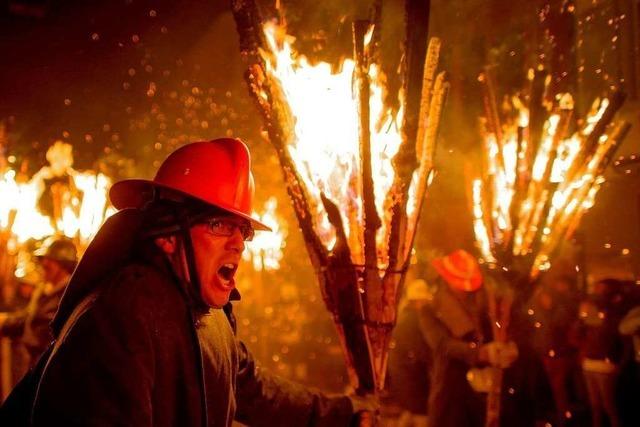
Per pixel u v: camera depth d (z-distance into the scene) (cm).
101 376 188
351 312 265
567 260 569
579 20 599
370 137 256
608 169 608
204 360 216
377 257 264
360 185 262
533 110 375
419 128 271
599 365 551
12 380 563
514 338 376
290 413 258
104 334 193
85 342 192
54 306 529
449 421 479
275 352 934
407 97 265
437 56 274
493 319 380
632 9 587
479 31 642
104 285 205
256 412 256
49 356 212
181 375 207
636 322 530
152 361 197
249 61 270
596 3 601
